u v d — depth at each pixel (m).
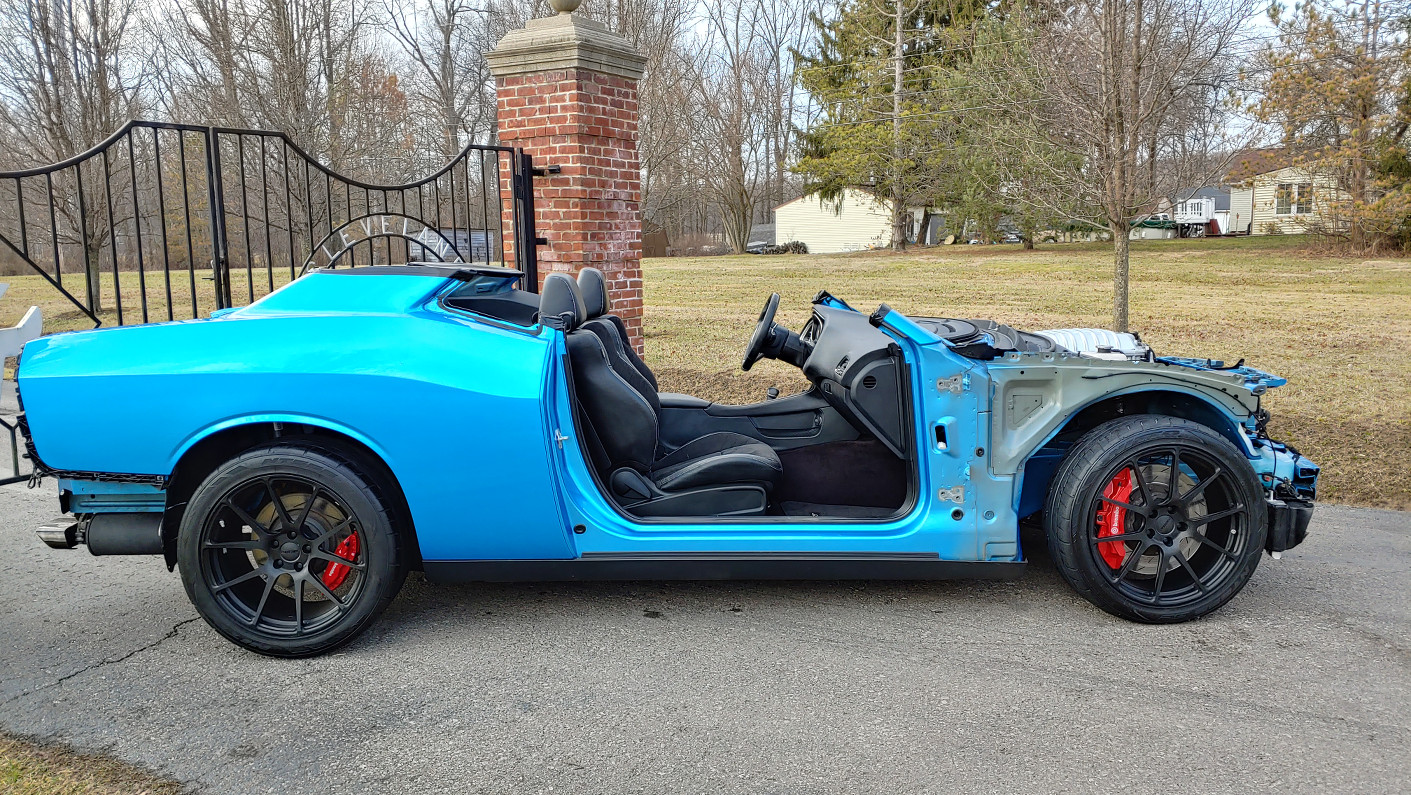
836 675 2.93
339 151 19.14
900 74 31.19
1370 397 7.03
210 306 15.39
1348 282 17.45
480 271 3.53
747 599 3.59
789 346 3.90
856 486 3.74
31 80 14.12
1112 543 3.31
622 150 7.97
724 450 3.74
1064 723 2.60
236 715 2.74
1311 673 2.89
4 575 4.00
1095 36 6.64
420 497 3.09
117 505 3.22
